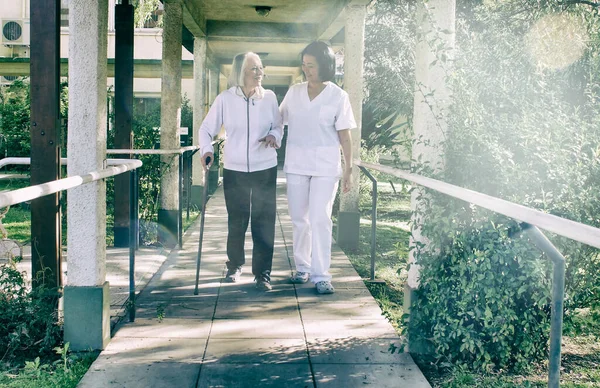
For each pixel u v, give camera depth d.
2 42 18.17
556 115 3.60
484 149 3.40
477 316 3.19
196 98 10.73
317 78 4.68
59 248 4.24
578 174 3.38
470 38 4.41
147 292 4.84
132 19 6.72
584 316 4.04
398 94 10.66
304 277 5.15
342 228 7.04
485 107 3.71
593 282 3.46
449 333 3.32
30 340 3.66
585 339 4.18
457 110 3.51
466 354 3.51
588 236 1.59
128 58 6.71
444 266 3.39
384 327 4.05
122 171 3.82
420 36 3.61
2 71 15.52
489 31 5.80
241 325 4.06
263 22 10.60
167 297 4.70
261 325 4.06
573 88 4.16
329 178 4.75
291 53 13.60
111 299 4.62
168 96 7.38
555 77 4.10
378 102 10.91
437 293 3.32
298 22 10.55
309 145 4.77
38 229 4.19
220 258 6.17
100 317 3.61
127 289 4.91
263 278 4.89
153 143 7.84
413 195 3.71
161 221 7.11
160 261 5.96
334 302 4.61
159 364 3.39
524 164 3.40
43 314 3.67
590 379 3.48
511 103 3.69
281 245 6.88
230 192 4.92
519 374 3.44
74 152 3.60
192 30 9.90
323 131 4.73
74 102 3.59
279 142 4.86
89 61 3.57
